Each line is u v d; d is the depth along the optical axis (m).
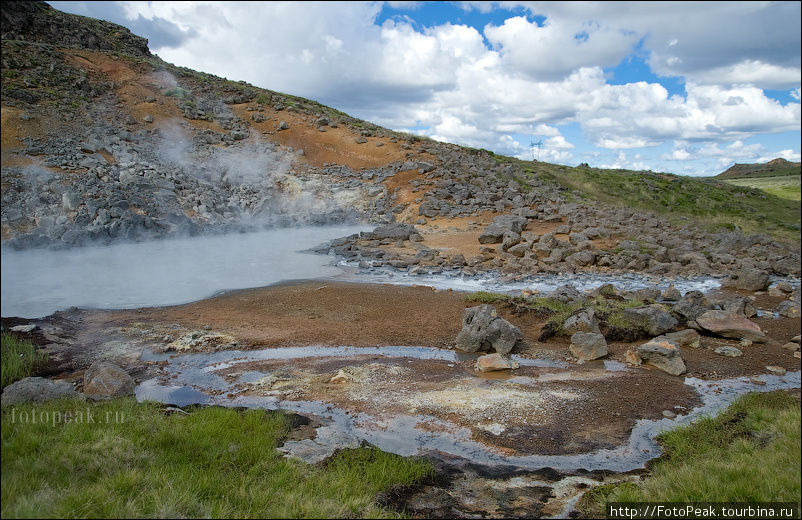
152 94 37.97
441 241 24.25
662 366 10.07
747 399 8.61
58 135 27.78
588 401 8.48
